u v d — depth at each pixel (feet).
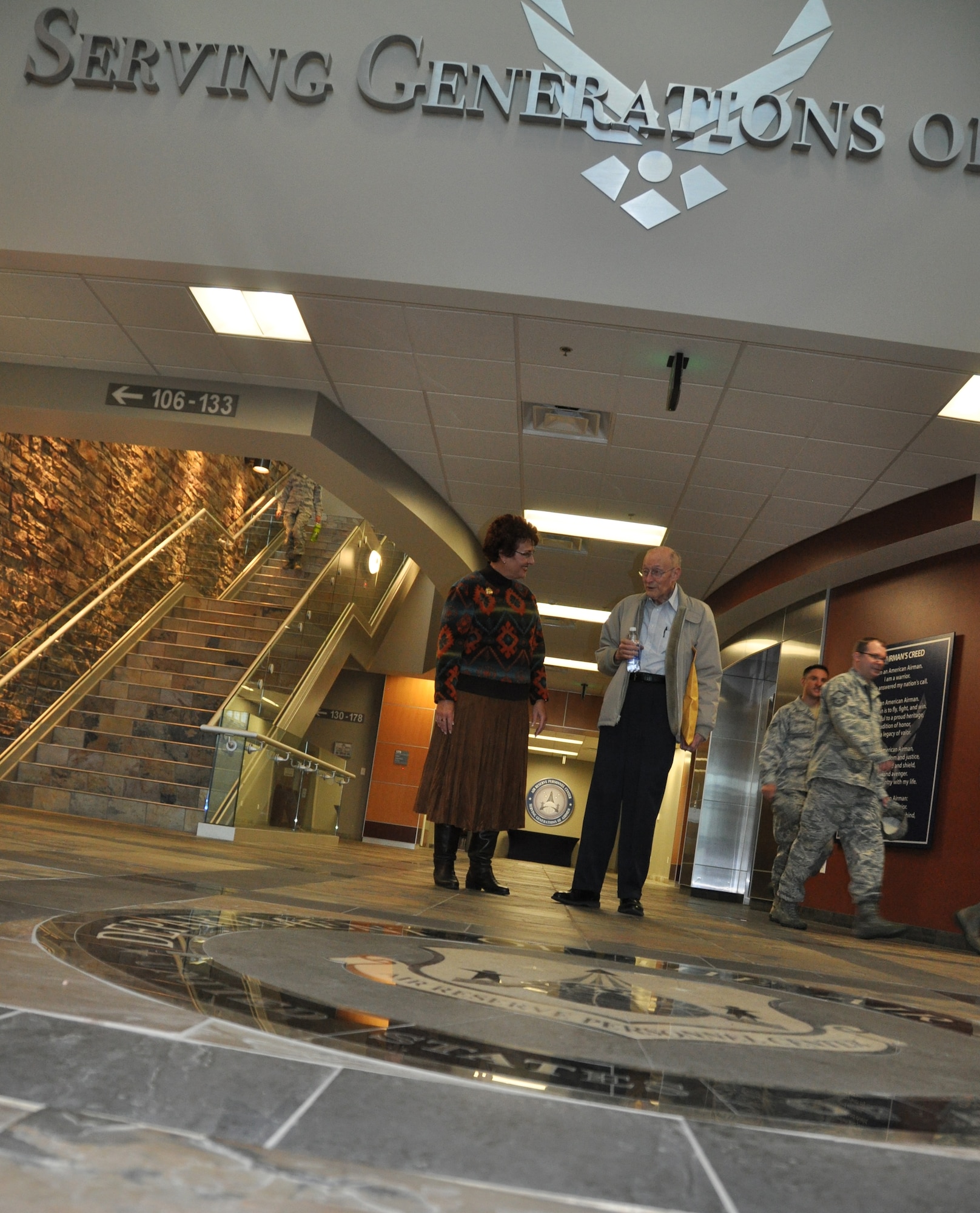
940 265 17.70
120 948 4.15
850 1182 2.18
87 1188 1.64
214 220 18.72
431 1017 3.51
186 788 27.76
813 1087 3.14
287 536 45.42
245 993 3.49
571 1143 2.23
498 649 13.62
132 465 37.35
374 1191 1.80
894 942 19.15
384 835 53.11
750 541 31.24
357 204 18.38
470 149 18.10
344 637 43.39
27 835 12.64
